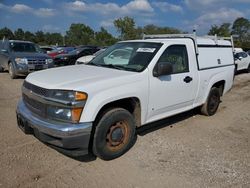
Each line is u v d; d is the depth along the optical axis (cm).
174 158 424
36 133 388
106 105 402
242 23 5612
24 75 1174
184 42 532
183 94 520
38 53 1259
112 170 383
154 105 462
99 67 475
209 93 618
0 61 1323
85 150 371
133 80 421
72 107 355
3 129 512
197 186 351
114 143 411
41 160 399
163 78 468
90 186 343
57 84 374
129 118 421
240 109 731
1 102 714
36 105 392
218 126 582
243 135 532
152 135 514
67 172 372
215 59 627
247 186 353
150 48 480
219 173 383
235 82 1212
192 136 519
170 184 354
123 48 514
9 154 412
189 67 534
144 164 403
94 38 6344
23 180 347
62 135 352
